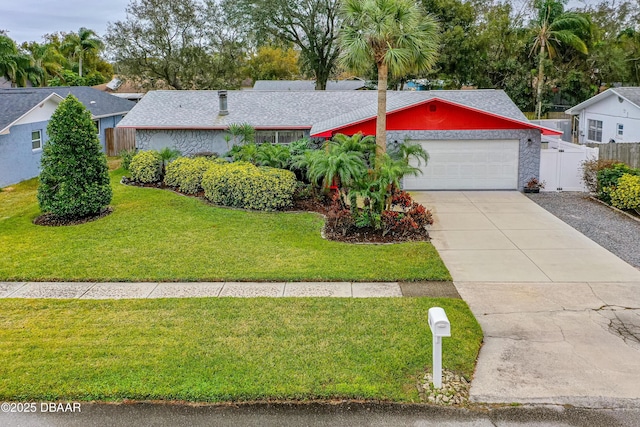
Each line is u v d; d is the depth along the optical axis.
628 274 9.73
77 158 13.43
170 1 36.38
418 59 13.55
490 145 17.42
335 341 6.98
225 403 5.72
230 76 39.44
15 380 6.05
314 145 18.03
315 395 5.80
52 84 43.50
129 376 6.13
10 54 36.69
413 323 7.54
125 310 8.12
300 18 36.44
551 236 12.29
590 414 5.55
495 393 5.91
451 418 5.49
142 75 37.78
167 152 19.00
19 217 14.16
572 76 32.22
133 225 13.05
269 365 6.37
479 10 36.34
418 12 13.45
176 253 10.90
